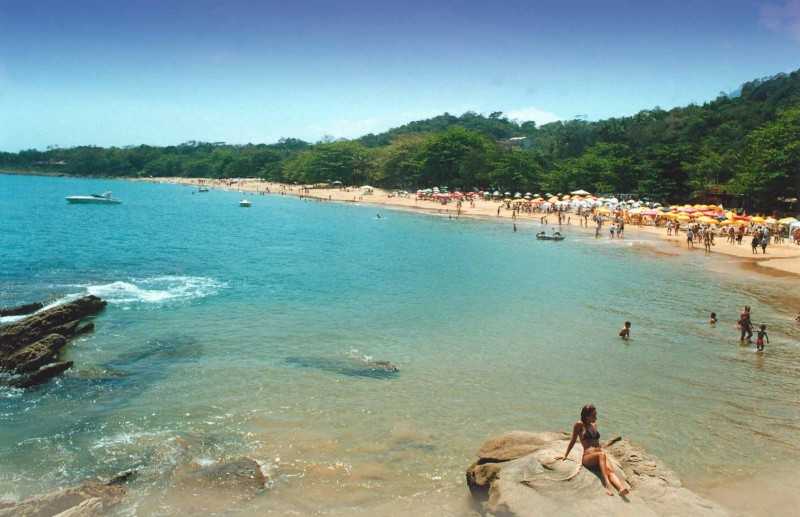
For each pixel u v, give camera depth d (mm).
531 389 19016
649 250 56094
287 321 27062
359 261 47469
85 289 33188
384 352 22641
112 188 192250
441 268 44250
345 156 180875
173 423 15844
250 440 14938
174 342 23188
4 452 14141
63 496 11930
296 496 12391
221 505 11984
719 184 93562
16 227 68438
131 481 12852
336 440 15062
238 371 20016
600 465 10703
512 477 11062
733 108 127812
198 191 176000
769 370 21141
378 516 11703
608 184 111688
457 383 19422
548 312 29906
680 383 19734
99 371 19656
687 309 30922
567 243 61938
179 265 43438
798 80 128875
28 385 18297
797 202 81062
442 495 12516
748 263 47719
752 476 13531
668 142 126312
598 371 20891
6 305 28609
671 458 14414
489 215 98375
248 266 43719
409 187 163625
